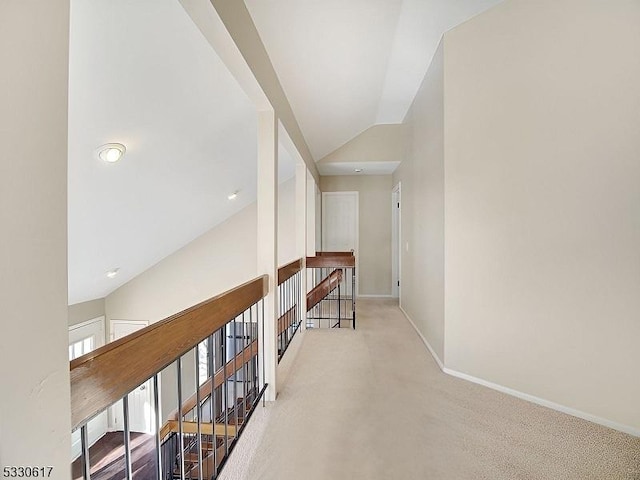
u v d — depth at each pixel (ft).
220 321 4.62
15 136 1.50
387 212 19.93
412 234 13.26
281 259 18.79
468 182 8.16
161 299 17.52
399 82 11.55
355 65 9.27
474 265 8.06
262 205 7.15
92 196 7.84
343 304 17.53
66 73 1.74
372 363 9.18
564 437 5.81
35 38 1.58
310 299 13.65
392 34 8.42
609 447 5.53
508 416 6.48
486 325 7.84
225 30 4.50
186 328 3.63
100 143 6.28
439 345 9.23
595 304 6.34
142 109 5.98
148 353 2.88
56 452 1.71
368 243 20.03
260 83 6.22
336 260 12.98
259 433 5.86
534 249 7.09
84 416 2.10
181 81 5.77
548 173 6.88
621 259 6.07
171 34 4.66
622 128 6.02
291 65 7.75
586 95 6.39
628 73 5.95
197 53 5.25
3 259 1.47
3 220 1.47
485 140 7.84
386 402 7.00
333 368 8.80
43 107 1.62
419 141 11.85
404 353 9.97
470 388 7.69
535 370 7.08
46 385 1.66
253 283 6.20
